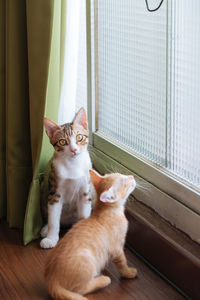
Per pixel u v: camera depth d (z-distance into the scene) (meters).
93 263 1.43
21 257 1.71
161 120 1.68
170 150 1.67
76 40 1.94
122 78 1.88
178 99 1.58
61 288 1.39
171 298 1.48
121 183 1.50
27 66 1.75
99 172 2.07
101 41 1.96
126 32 1.79
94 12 1.93
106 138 2.05
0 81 1.82
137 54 1.75
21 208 1.89
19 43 1.72
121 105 1.92
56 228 1.77
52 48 1.68
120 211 1.53
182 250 1.49
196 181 1.57
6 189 1.95
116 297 1.48
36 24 1.63
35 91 1.70
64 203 1.78
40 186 1.83
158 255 1.59
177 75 1.56
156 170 1.73
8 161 1.84
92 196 1.87
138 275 1.59
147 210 1.78
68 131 1.60
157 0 1.58
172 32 1.54
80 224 1.50
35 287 1.54
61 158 1.67
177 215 1.64
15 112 1.79
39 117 1.71
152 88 1.70
